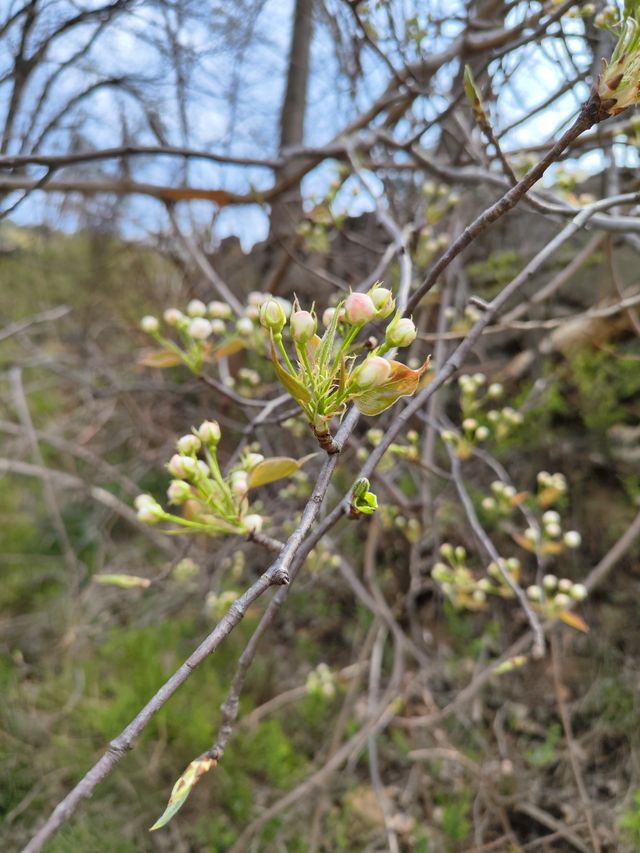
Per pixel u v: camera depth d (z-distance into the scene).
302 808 0.56
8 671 0.69
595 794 0.55
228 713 0.19
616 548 0.56
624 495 0.71
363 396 0.17
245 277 0.90
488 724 0.63
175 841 0.54
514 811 0.54
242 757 0.60
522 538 0.42
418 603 0.75
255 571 0.80
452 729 0.62
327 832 0.54
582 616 0.66
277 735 0.62
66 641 0.75
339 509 0.20
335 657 0.74
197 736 0.60
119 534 0.97
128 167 0.69
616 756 0.58
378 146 0.62
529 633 0.54
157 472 1.02
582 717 0.61
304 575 0.67
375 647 0.61
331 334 0.17
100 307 1.16
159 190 0.59
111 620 0.78
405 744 0.60
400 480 0.78
